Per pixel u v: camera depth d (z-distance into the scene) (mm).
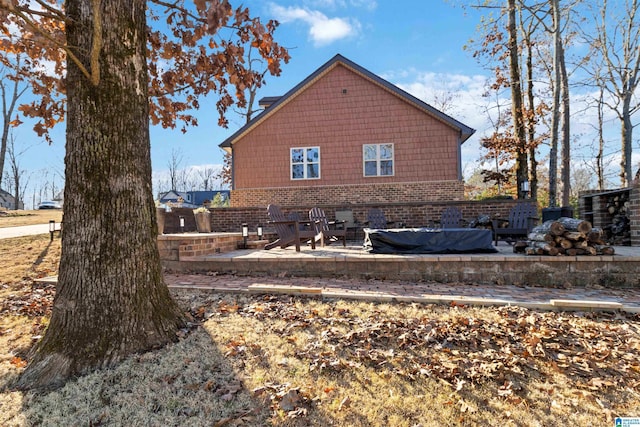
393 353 2908
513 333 3188
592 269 4824
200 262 5688
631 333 3203
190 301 4129
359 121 13234
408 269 5145
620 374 2664
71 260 2930
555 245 4930
